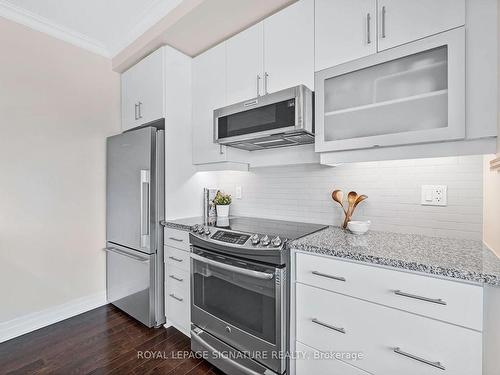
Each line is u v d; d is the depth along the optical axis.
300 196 1.98
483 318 0.86
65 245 2.26
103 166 2.51
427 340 0.95
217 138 1.87
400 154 1.26
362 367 1.10
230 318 1.53
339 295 1.16
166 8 1.91
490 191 1.17
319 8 1.46
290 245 1.32
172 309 2.01
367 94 1.31
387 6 1.24
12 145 1.98
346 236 1.46
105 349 1.80
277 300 1.30
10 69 1.97
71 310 2.27
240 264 1.45
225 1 1.63
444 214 1.40
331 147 1.41
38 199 2.11
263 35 1.73
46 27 2.13
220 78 2.01
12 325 1.96
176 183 2.19
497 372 0.84
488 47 1.01
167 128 2.12
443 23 1.10
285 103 1.48
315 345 1.25
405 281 0.99
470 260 0.98
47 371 1.59
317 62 1.47
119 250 2.29
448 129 1.08
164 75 2.11
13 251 1.98
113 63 2.56
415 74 1.18
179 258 1.94
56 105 2.21
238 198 2.41
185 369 1.61
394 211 1.56
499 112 0.99
